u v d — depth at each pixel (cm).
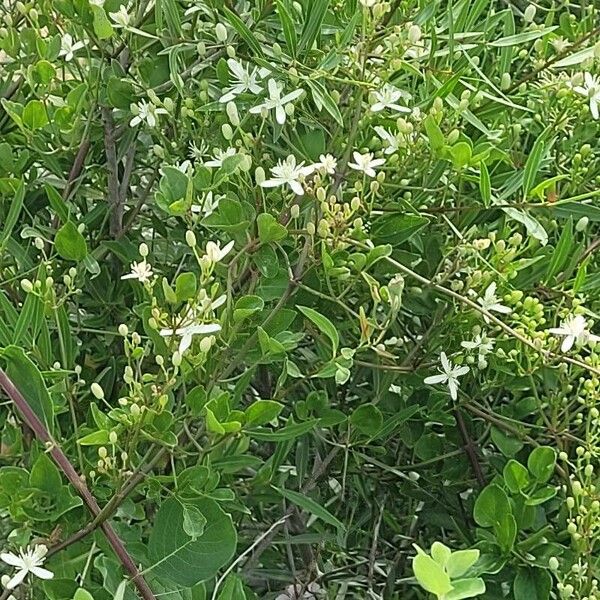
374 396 60
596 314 56
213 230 53
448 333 55
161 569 45
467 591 36
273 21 57
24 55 62
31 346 50
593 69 56
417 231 54
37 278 53
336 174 50
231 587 45
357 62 50
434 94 52
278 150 53
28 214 61
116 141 61
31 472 45
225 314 47
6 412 58
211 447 48
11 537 46
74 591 46
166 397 44
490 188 51
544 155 53
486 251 58
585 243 61
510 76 61
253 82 53
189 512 45
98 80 57
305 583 63
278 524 58
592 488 50
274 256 49
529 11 58
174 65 54
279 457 53
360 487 62
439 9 62
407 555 65
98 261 61
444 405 57
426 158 52
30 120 55
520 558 50
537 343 51
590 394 51
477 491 60
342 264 49
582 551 49
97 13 52
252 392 64
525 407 57
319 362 57
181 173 48
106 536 44
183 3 60
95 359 61
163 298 51
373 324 50
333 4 57
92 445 49
